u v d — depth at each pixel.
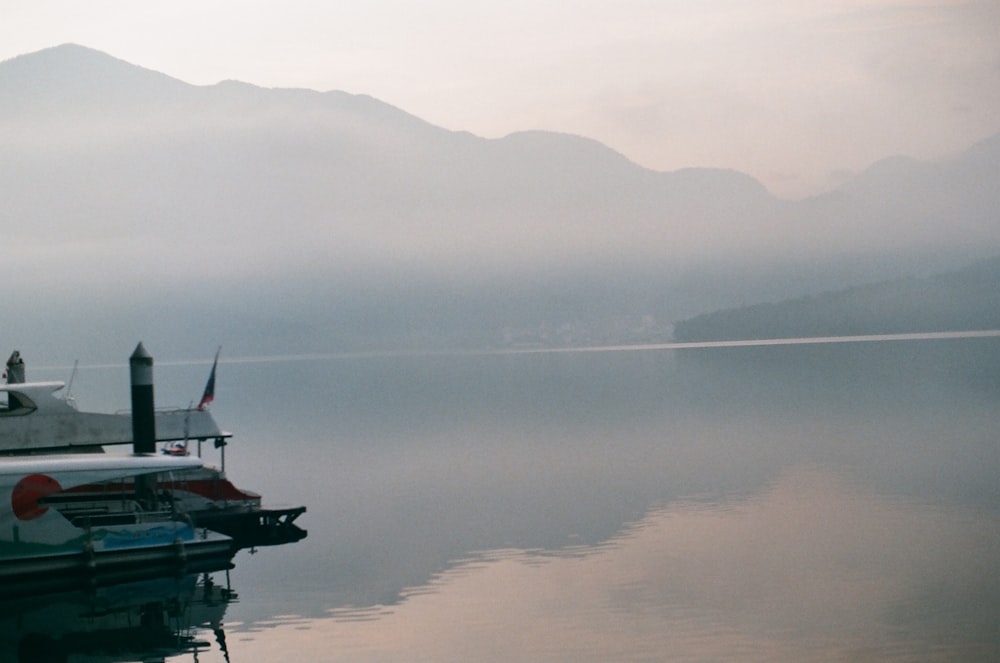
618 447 63.69
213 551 35.72
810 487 45.69
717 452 58.91
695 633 26.19
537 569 33.38
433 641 26.50
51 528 33.75
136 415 39.06
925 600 28.19
